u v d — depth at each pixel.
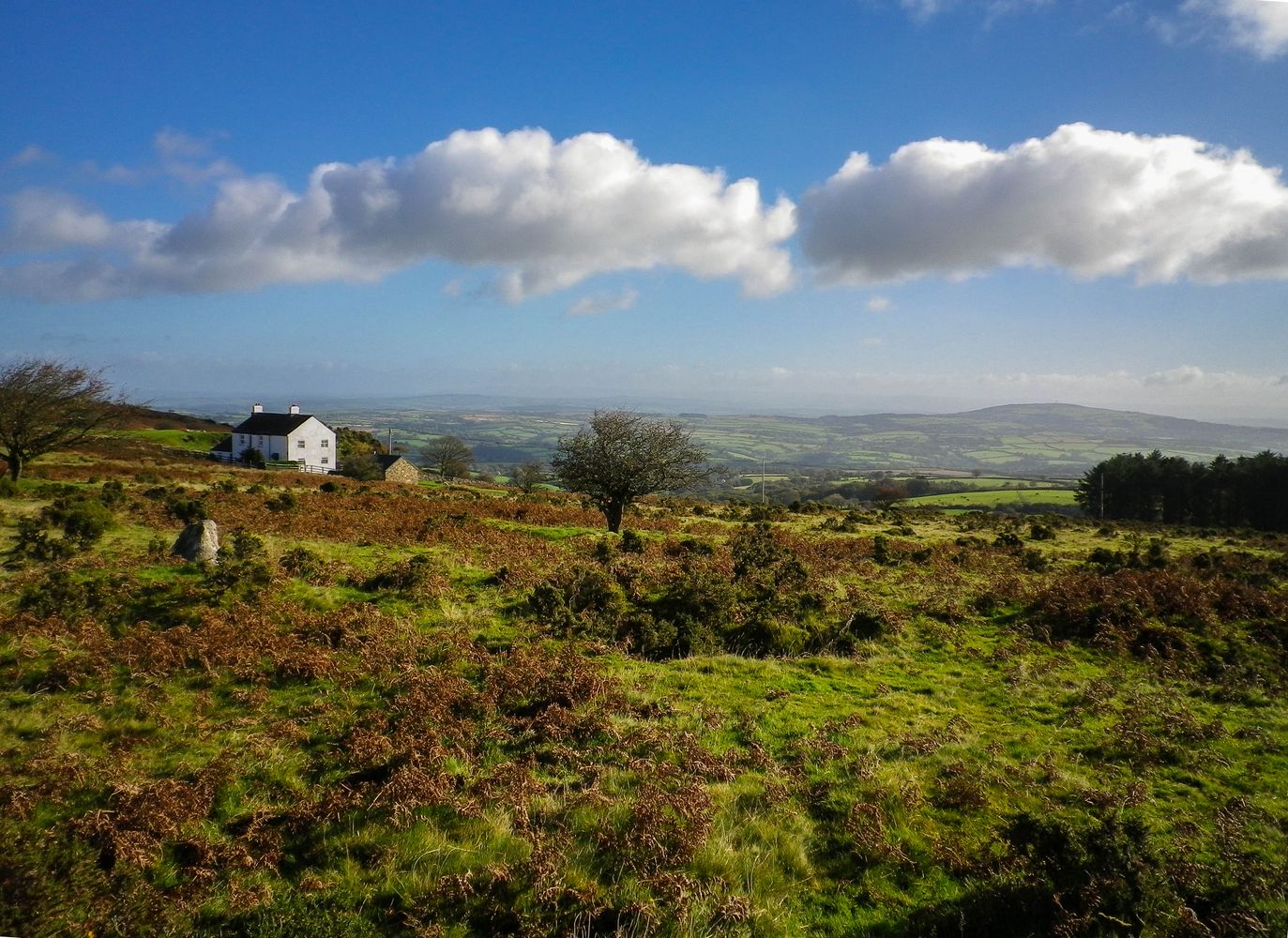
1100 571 26.75
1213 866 7.99
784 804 8.90
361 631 14.54
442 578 18.81
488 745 10.31
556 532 33.62
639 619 16.34
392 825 8.16
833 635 16.48
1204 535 50.88
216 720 10.88
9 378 39.94
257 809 8.49
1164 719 12.29
